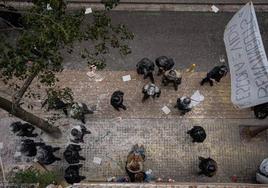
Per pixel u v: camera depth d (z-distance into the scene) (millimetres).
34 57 11688
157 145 16828
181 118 17281
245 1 19703
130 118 17203
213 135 17047
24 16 12031
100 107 17344
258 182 16125
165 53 18594
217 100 17625
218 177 16484
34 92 17094
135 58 18391
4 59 11367
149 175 15961
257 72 15117
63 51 18141
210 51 18703
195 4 19562
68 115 16984
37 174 14828
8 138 16656
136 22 19125
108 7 13555
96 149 16672
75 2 19156
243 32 15812
